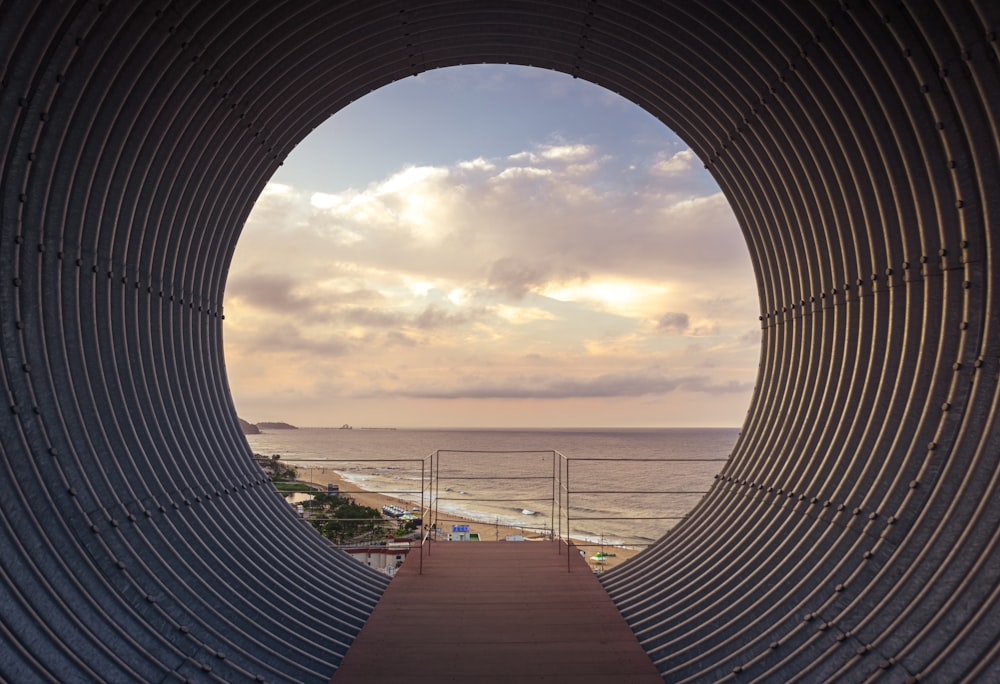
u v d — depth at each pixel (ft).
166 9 20.02
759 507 26.35
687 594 25.67
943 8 16.80
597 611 25.88
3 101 16.43
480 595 27.71
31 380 18.31
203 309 29.99
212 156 26.45
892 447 20.36
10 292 17.67
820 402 25.36
